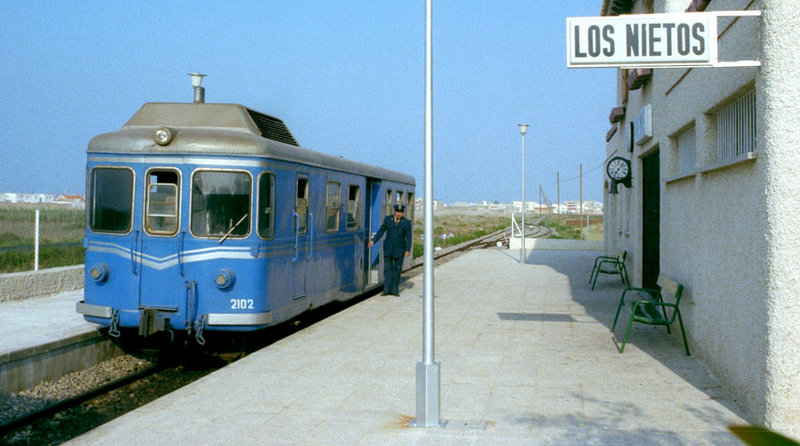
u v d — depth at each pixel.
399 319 12.12
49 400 8.55
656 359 8.74
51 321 10.82
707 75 8.01
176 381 9.84
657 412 6.46
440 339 10.22
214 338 10.31
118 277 9.48
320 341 10.12
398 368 8.44
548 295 15.73
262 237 9.60
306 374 8.14
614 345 9.69
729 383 6.98
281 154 10.16
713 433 5.80
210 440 5.86
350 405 6.87
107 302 9.52
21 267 15.59
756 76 6.01
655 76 12.17
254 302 9.44
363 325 11.51
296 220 10.72
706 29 6.27
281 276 10.17
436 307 13.70
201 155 9.45
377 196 15.90
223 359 10.89
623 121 18.36
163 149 9.48
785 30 5.60
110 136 9.66
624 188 18.75
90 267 9.60
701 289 8.39
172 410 6.72
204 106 10.45
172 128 9.54
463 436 5.86
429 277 6.20
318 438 5.88
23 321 10.80
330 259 12.48
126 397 8.91
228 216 9.45
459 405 6.81
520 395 7.15
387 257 15.49
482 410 6.63
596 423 6.16
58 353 9.36
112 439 5.90
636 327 11.17
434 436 5.87
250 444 5.75
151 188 9.52
